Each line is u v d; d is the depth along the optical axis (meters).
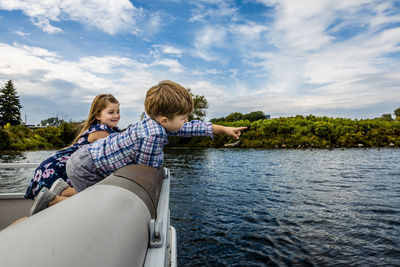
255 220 6.18
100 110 2.01
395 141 40.09
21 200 2.36
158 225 0.77
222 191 9.68
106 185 0.75
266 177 12.94
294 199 8.27
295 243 4.80
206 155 27.77
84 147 1.51
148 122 1.34
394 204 7.45
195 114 55.53
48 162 1.72
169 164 19.48
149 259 0.65
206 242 4.91
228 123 52.81
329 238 4.99
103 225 0.48
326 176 12.99
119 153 1.36
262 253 4.41
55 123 101.00
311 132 45.25
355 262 4.04
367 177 12.49
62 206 0.52
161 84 1.38
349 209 6.99
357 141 41.44
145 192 0.84
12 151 42.41
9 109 65.19
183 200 8.33
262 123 49.69
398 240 4.79
